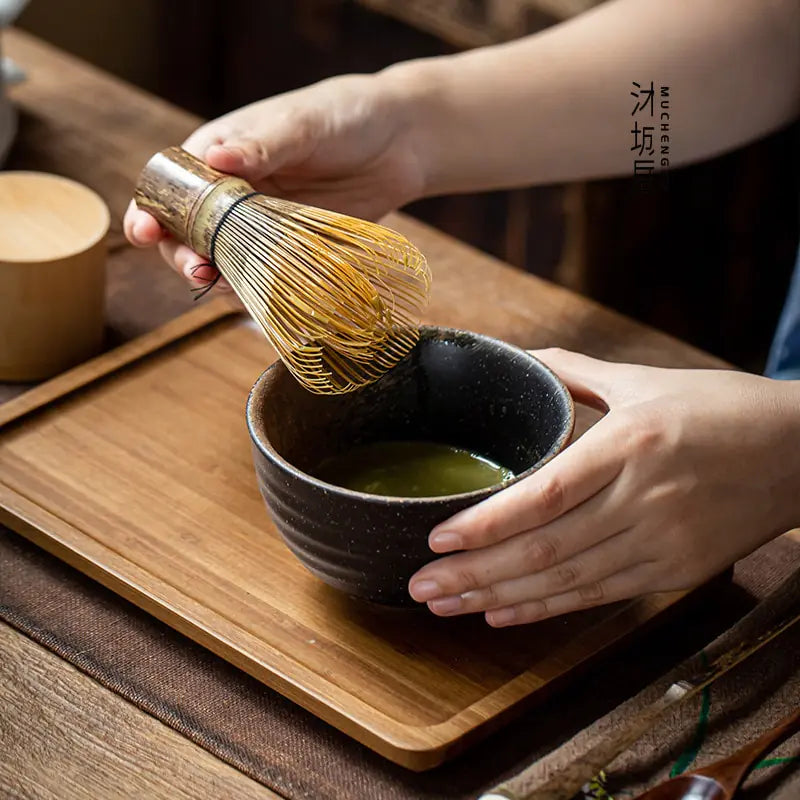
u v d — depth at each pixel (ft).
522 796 1.98
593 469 2.21
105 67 7.63
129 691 2.34
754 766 2.10
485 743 2.28
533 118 3.53
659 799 2.05
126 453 2.86
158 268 3.63
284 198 3.39
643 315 6.26
